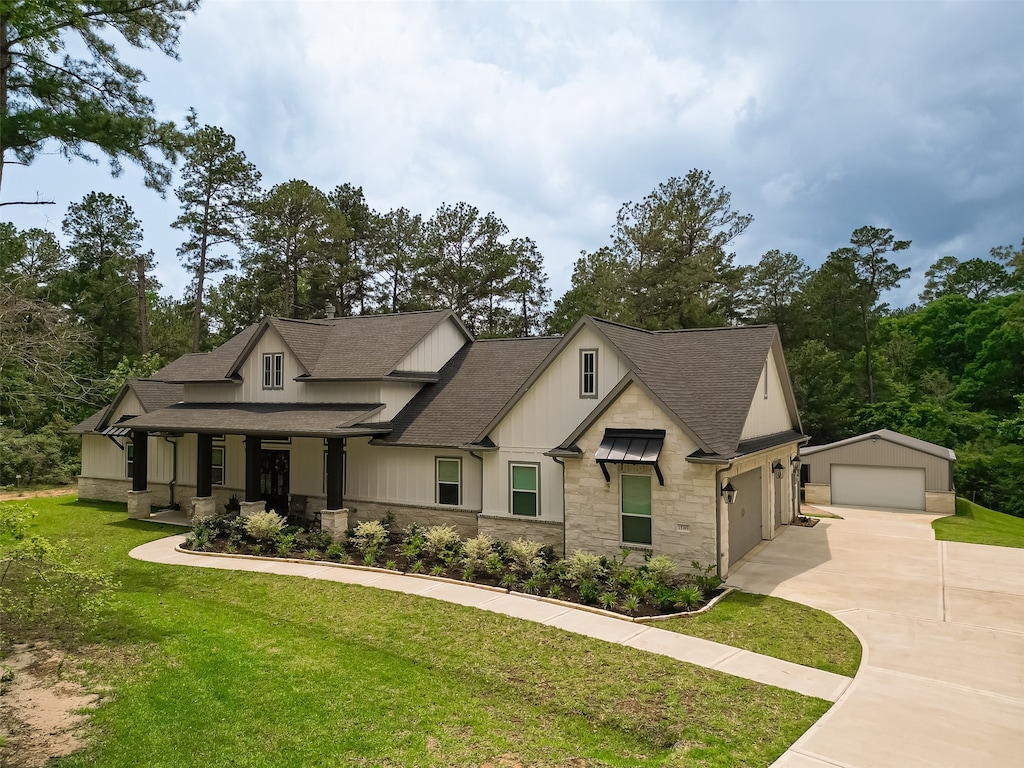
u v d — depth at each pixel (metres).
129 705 8.72
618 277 40.41
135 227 48.12
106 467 28.12
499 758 7.31
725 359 18.64
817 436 41.34
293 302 45.56
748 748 7.44
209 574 15.67
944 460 26.08
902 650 10.53
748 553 17.56
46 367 19.81
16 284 19.06
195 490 24.91
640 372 15.84
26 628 11.73
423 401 21.86
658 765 7.14
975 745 7.49
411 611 12.64
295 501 22.08
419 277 46.75
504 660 10.20
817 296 47.03
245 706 8.66
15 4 13.84
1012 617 12.18
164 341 47.72
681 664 9.95
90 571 10.84
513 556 15.85
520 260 48.16
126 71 17.19
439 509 19.42
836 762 7.12
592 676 9.55
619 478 15.57
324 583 14.74
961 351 54.53
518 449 17.86
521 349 23.36
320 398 22.11
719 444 14.86
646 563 14.84
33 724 8.21
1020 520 29.28
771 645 10.77
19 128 14.88
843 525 22.45
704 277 38.66
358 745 7.61
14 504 10.67
